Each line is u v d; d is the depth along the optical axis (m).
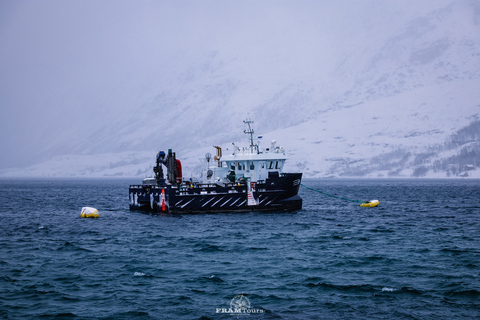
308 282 37.31
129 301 33.31
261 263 43.69
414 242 54.41
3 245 53.72
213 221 69.25
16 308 31.97
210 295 34.53
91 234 61.47
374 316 30.28
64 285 36.97
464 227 67.50
